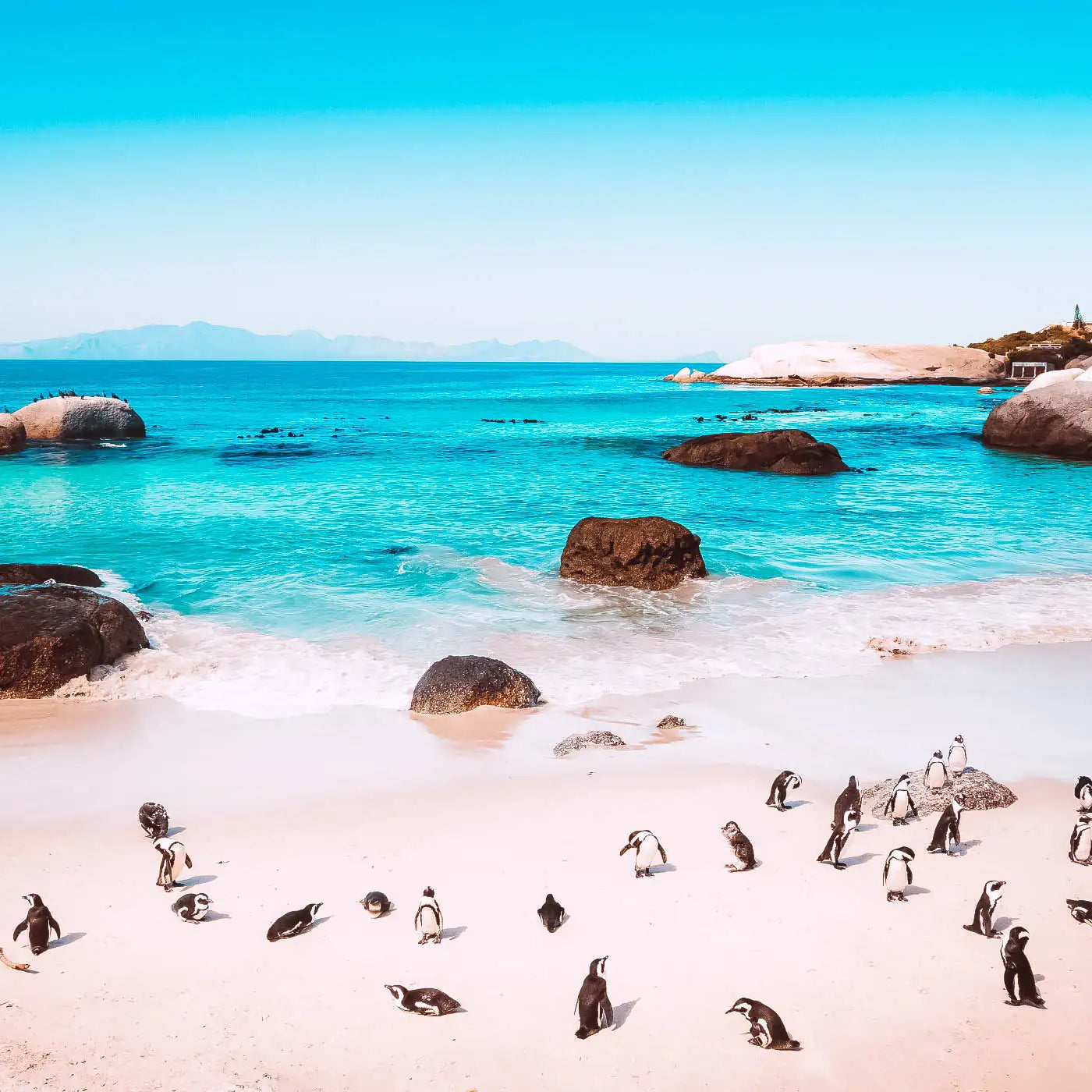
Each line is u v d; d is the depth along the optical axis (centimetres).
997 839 1091
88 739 1427
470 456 5241
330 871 1020
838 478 4347
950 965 841
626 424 7762
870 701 1573
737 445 4728
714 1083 702
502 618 2062
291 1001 797
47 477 4197
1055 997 794
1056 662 1766
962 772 1240
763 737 1424
